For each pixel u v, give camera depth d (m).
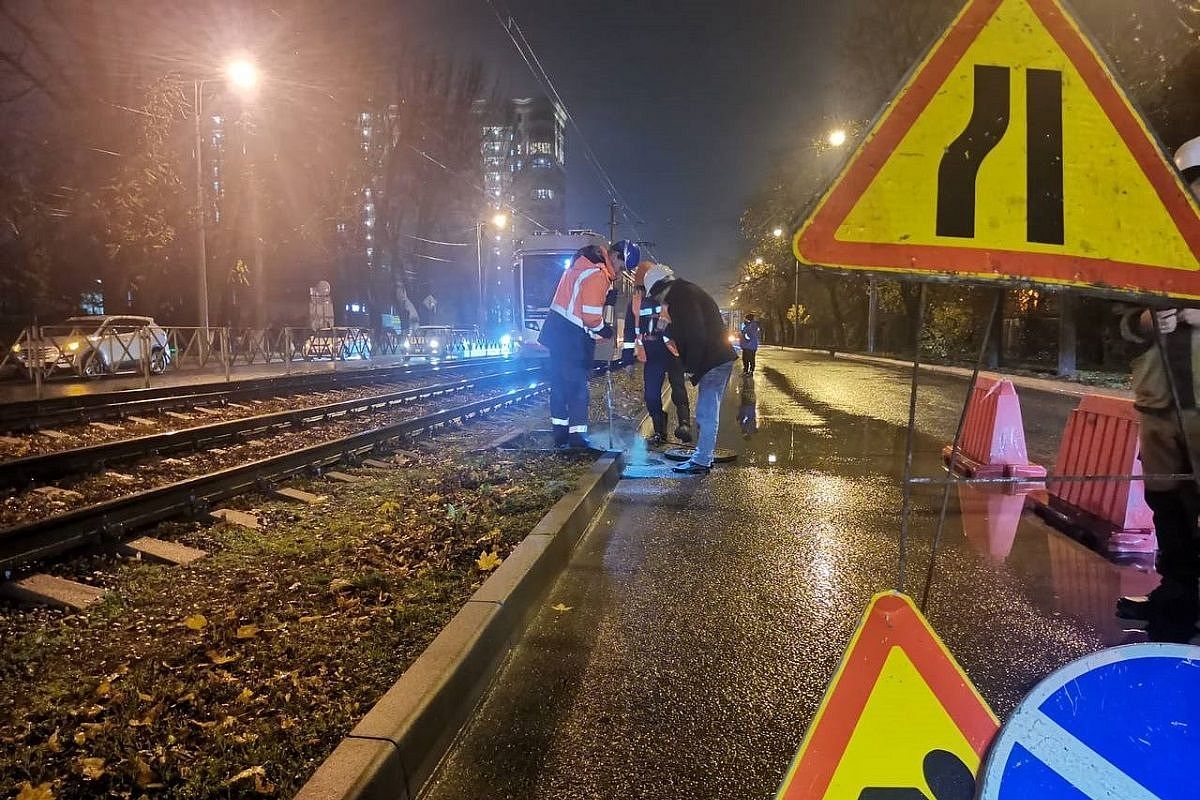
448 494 6.87
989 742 1.89
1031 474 7.27
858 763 1.90
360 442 9.44
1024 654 3.66
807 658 3.63
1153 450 3.82
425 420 11.44
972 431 7.98
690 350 7.82
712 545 5.46
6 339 17.66
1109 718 1.79
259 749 2.76
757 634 3.91
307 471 8.16
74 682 3.48
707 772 2.75
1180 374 3.63
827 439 10.51
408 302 62.66
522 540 4.86
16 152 24.34
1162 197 2.09
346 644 3.70
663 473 8.05
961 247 2.04
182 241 29.39
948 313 35.25
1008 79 2.06
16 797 2.54
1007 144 2.05
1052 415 13.92
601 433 10.38
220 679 3.37
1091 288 2.05
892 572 4.85
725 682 3.41
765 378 23.50
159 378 19.52
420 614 4.02
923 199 2.04
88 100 23.31
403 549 5.30
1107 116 2.08
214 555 5.43
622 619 4.14
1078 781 1.76
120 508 5.68
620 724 3.07
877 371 27.36
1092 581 4.68
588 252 8.34
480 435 11.78
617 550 5.38
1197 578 3.92
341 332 33.69
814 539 5.59
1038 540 5.57
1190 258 2.09
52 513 6.90
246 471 7.21
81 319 19.38
